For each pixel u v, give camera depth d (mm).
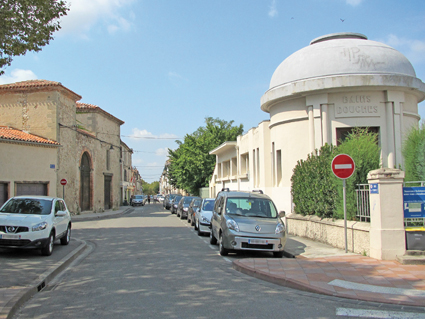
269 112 19938
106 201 40062
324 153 12484
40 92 27719
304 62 17109
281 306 5734
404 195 8977
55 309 5637
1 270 8352
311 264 8633
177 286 7031
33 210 11320
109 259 10219
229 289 6816
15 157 23891
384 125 15852
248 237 10219
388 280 7102
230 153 32375
